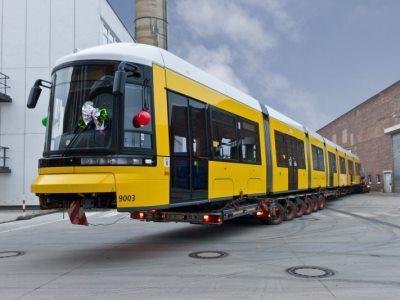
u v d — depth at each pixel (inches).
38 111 969.5
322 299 221.9
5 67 988.6
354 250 359.6
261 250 361.4
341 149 1124.5
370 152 1939.0
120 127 288.2
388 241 406.9
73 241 437.7
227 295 230.1
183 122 342.3
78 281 264.4
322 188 798.5
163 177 309.1
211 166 376.2
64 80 312.5
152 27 1255.5
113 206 283.9
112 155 284.7
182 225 548.7
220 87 415.5
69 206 301.0
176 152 327.9
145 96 305.9
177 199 324.2
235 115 438.9
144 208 292.5
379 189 1831.9
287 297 225.8
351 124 2224.4
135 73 301.9
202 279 264.7
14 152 966.4
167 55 340.5
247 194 449.4
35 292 240.5
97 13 997.2
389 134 1710.1
